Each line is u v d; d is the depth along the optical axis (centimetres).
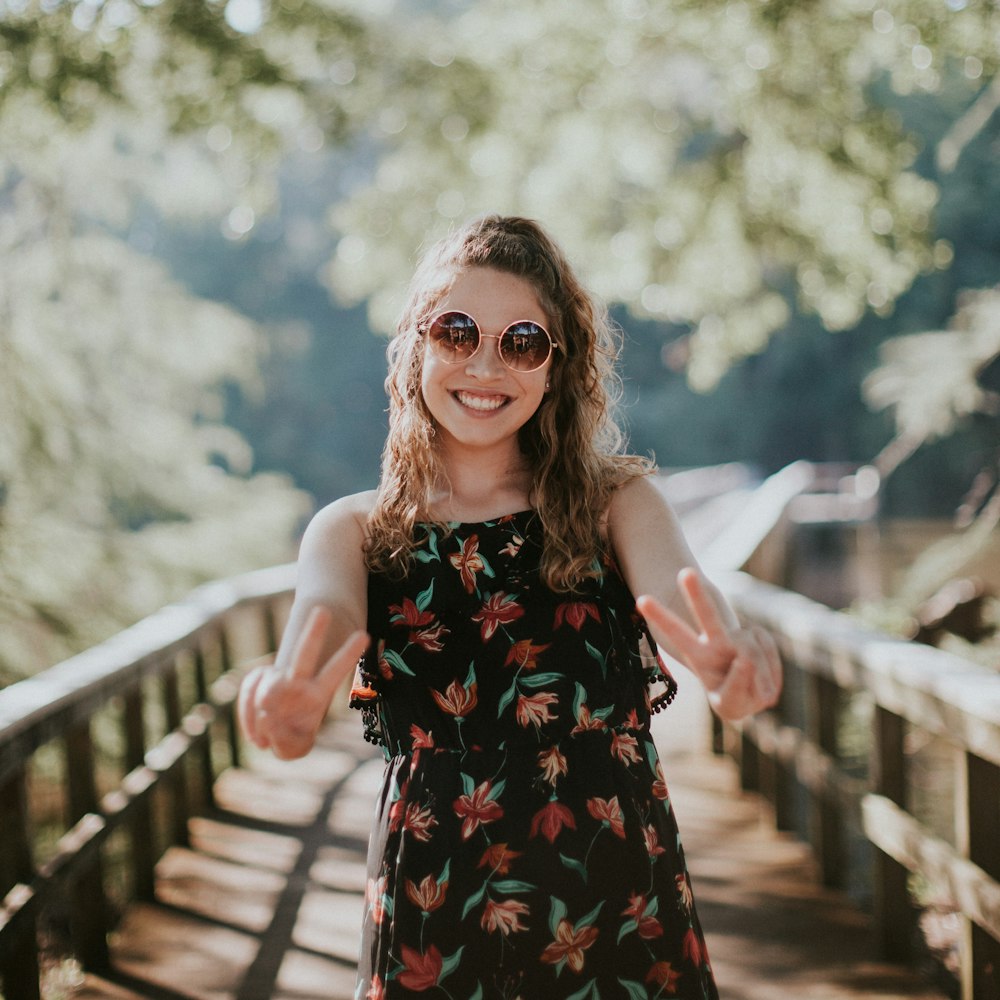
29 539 663
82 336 833
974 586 612
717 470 3094
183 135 769
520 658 171
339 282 1039
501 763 168
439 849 166
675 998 166
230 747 621
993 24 671
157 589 691
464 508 182
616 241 982
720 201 928
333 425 4162
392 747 176
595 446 187
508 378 177
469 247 185
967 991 291
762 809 538
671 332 3619
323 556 176
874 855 366
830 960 366
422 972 163
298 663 140
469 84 901
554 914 163
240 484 873
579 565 173
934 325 2470
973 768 287
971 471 1978
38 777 569
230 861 474
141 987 353
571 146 946
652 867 168
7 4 691
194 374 932
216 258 3841
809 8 741
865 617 762
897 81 769
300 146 891
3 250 839
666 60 912
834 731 421
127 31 710
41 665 600
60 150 761
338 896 432
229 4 734
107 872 530
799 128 841
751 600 523
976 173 1728
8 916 277
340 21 819
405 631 175
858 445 3120
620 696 174
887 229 877
